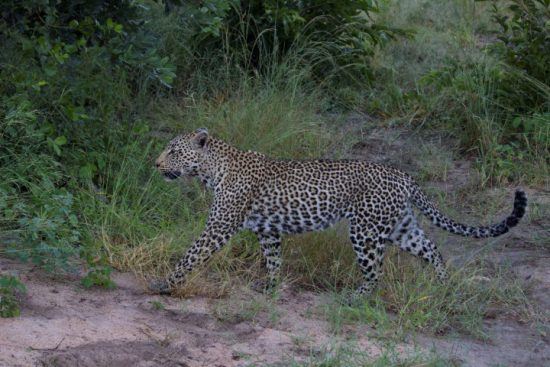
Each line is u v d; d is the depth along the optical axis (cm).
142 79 1513
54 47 1213
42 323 931
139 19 1488
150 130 1472
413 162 1562
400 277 1160
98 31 1377
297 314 1056
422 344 1001
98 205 1201
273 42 1750
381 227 1116
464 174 1533
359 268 1180
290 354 937
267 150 1426
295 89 1577
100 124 1301
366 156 1567
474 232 1144
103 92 1324
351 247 1206
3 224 1105
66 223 1139
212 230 1102
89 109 1320
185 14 1386
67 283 1045
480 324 1062
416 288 1102
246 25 1764
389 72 1856
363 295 1109
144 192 1247
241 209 1115
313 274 1177
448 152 1591
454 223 1152
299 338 976
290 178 1116
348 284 1159
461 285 1131
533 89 1608
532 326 1077
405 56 2000
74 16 1352
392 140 1625
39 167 1170
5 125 1183
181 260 1084
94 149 1282
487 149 1561
